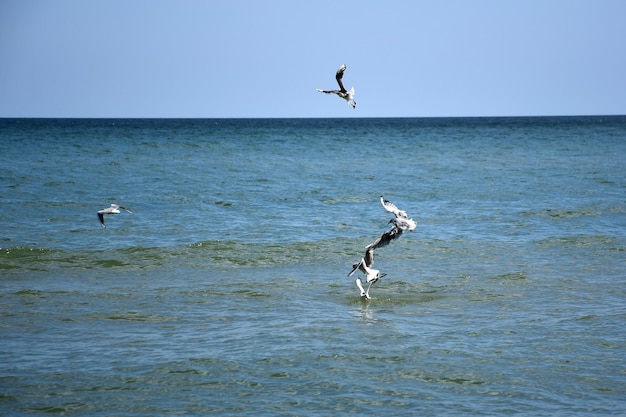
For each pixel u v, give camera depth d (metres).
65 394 15.24
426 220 35.91
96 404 14.80
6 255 27.23
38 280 24.22
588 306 21.41
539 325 19.66
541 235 32.03
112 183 48.28
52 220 34.31
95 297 22.28
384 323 19.86
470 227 34.03
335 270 26.14
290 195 44.69
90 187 45.91
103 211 17.66
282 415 14.27
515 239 31.28
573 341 18.36
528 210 38.66
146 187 46.88
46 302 21.69
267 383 15.79
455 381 15.90
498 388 15.53
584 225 34.34
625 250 28.94
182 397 15.10
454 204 41.28
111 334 18.89
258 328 19.39
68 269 25.70
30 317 20.23
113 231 32.22
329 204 41.44
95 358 17.17
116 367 16.62
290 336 18.72
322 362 16.95
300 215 37.47
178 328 19.41
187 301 21.97
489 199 43.28
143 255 27.78
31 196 41.34
